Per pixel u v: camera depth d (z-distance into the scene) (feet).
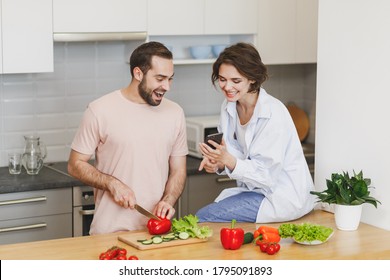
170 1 16.17
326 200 11.78
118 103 12.23
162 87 11.96
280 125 11.64
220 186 16.58
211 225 11.98
